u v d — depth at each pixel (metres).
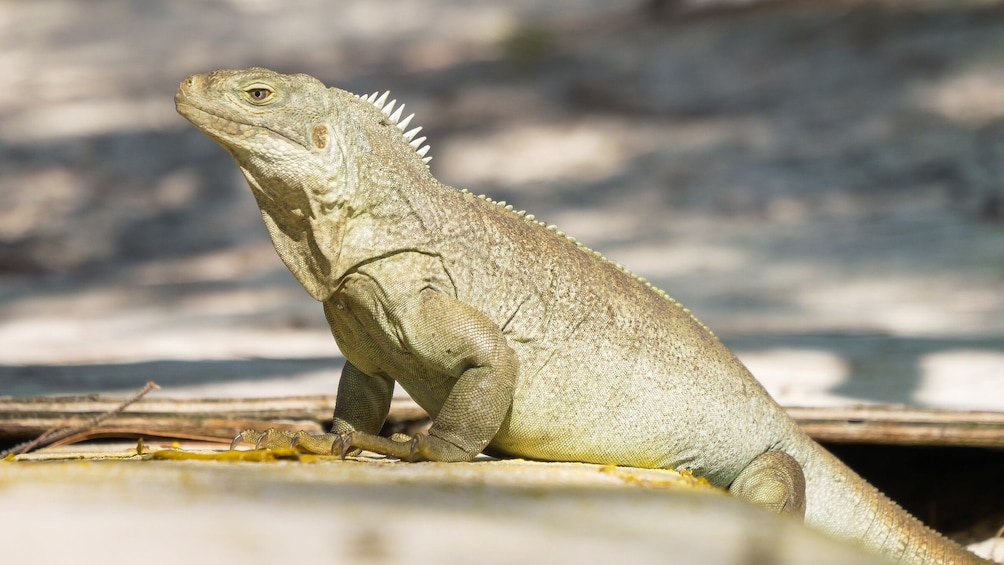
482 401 10.67
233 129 10.71
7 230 51.28
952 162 44.31
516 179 52.41
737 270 35.41
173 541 5.99
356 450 11.13
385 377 12.23
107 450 12.64
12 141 65.88
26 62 84.94
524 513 7.11
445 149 57.62
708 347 12.41
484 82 67.38
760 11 69.06
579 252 12.23
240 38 91.44
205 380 18.67
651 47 66.69
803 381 18.62
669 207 45.41
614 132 56.25
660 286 33.44
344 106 11.24
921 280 32.09
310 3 101.00
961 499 17.06
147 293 37.34
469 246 11.48
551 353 11.60
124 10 97.62
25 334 28.91
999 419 14.97
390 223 11.19
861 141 48.22
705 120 55.44
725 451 12.21
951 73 52.53
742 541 6.64
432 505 7.22
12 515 6.47
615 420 11.77
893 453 18.39
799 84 56.34
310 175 10.87
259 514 6.64
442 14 95.12
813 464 12.84
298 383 18.25
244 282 38.56
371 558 5.87
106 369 19.88
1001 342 22.22
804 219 41.41
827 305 29.52
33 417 14.22
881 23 59.84
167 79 79.38
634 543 6.44
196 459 9.30
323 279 11.28
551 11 93.25
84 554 5.73
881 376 19.00
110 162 61.44
